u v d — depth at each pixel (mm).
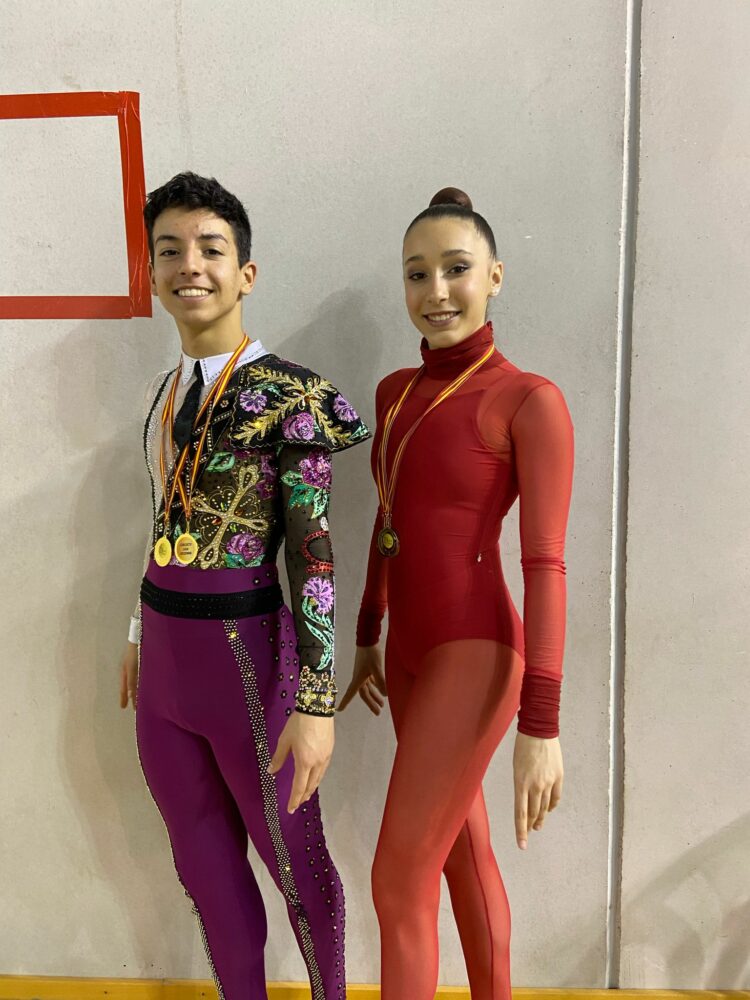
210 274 936
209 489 951
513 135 1188
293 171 1216
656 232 1200
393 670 1103
